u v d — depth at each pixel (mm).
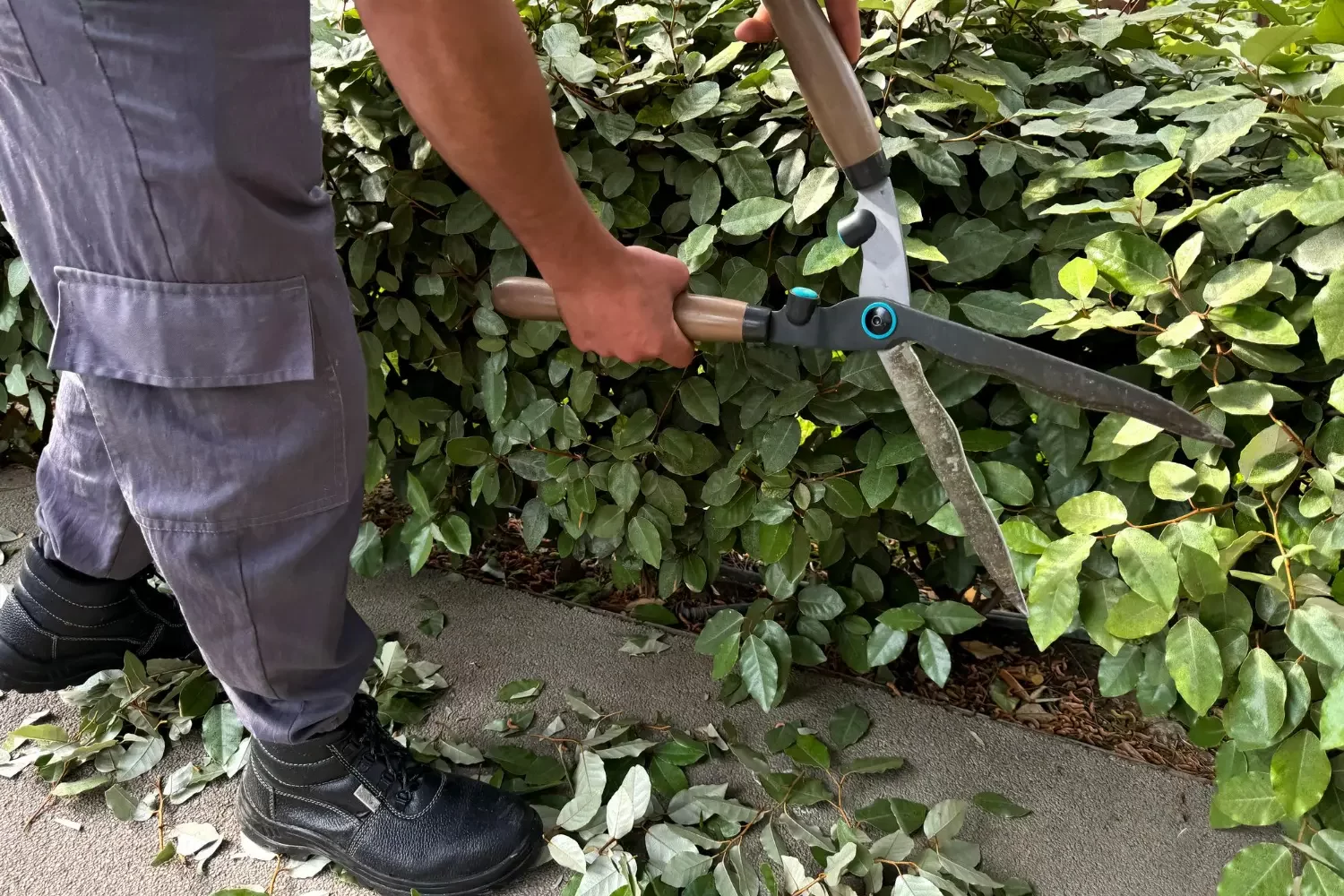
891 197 744
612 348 807
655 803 1082
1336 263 797
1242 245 852
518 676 1312
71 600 1108
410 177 1109
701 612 1484
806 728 1200
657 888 967
